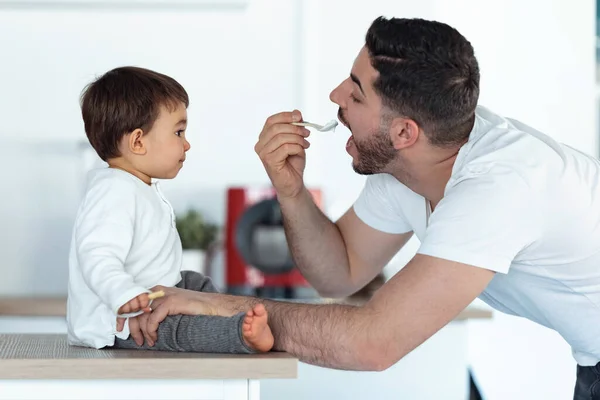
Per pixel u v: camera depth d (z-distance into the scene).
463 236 1.58
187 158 3.41
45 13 3.36
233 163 3.42
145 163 1.70
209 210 3.41
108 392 1.36
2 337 1.81
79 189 3.37
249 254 3.08
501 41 3.48
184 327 1.48
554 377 3.49
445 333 2.78
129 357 1.37
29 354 1.44
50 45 3.36
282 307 1.62
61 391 1.35
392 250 2.24
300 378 2.73
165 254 1.69
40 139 3.37
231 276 3.13
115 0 3.32
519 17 3.48
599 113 3.65
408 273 1.61
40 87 3.37
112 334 1.55
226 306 1.57
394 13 3.43
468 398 2.89
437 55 1.71
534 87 3.49
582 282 1.73
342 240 2.21
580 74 3.50
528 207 1.61
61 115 3.38
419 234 2.08
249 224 3.08
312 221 2.14
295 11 3.42
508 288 1.84
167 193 3.41
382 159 1.83
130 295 1.47
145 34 3.39
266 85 3.42
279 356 1.40
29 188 3.37
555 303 1.78
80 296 1.60
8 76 3.36
